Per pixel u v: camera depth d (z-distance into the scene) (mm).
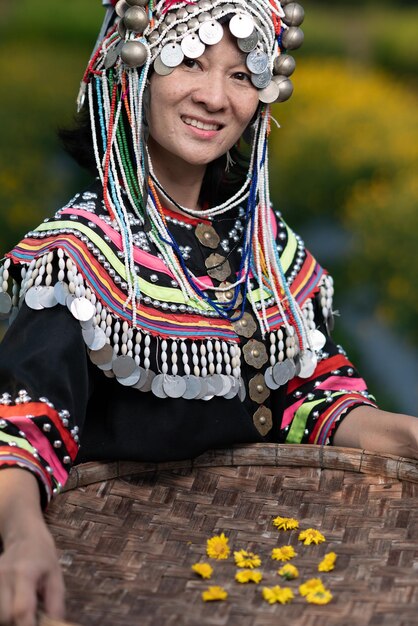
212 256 2828
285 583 2158
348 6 26656
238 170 2984
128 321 2600
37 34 20125
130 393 2635
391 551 2297
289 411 2963
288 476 2645
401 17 25062
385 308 9148
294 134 13398
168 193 2828
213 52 2617
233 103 2678
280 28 2752
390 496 2545
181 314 2686
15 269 2615
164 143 2688
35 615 1930
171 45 2592
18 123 13016
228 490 2602
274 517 2482
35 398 2379
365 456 2623
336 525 2438
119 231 2658
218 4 2596
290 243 3025
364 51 21219
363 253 10047
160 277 2680
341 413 2891
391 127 13094
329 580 2162
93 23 20516
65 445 2389
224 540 2322
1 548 2207
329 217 12875
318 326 3061
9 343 2479
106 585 2137
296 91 14922
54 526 2369
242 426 2721
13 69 15461
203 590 2127
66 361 2447
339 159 12719
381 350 8703
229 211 2955
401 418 2770
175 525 2428
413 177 11070
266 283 2900
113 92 2703
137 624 1983
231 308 2797
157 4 2588
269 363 2867
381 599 2076
